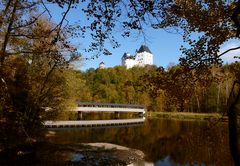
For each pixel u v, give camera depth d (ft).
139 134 115.03
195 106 245.45
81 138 95.71
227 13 28.17
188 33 30.42
